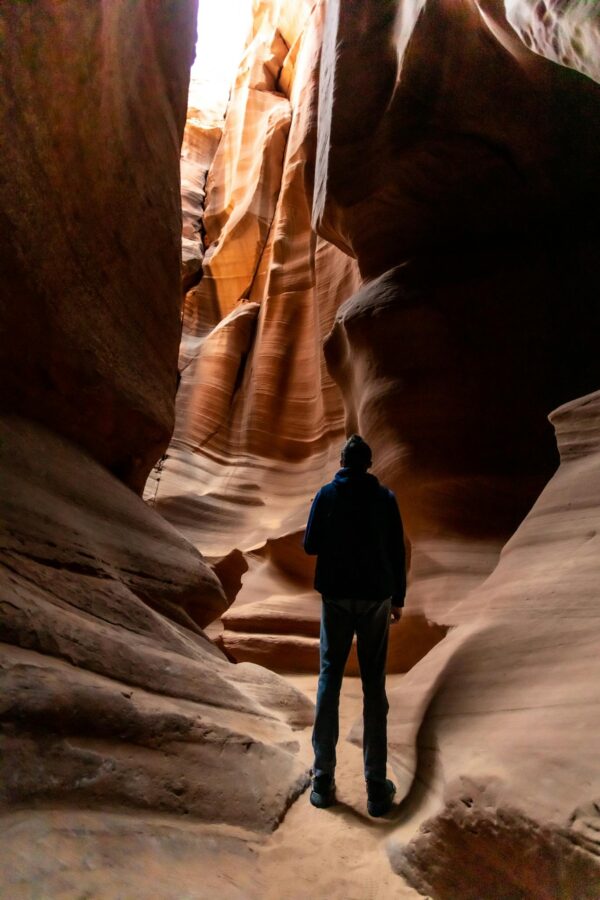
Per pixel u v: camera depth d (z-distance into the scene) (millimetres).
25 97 3045
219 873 1700
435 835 1856
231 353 18094
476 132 7320
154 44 5363
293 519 12203
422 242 8242
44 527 2668
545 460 6191
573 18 3992
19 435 3098
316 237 17000
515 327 6836
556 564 2707
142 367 4488
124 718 1998
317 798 2439
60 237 3492
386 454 6984
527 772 1717
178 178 5902
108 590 2797
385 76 8578
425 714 2508
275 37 23594
